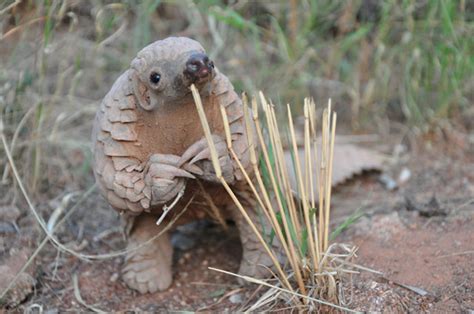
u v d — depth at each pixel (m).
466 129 4.78
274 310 2.95
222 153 2.82
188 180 2.94
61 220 3.75
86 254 3.64
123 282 3.39
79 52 4.62
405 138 4.77
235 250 3.62
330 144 3.13
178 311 3.12
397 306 2.88
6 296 3.21
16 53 4.42
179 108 2.79
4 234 3.69
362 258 3.31
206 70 2.60
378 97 4.99
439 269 3.16
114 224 3.93
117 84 2.93
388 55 4.97
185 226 3.86
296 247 2.97
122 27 4.50
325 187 2.95
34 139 4.09
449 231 3.52
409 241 3.45
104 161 2.89
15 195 3.93
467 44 4.55
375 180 4.32
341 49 4.91
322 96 5.09
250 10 5.22
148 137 2.88
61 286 3.38
